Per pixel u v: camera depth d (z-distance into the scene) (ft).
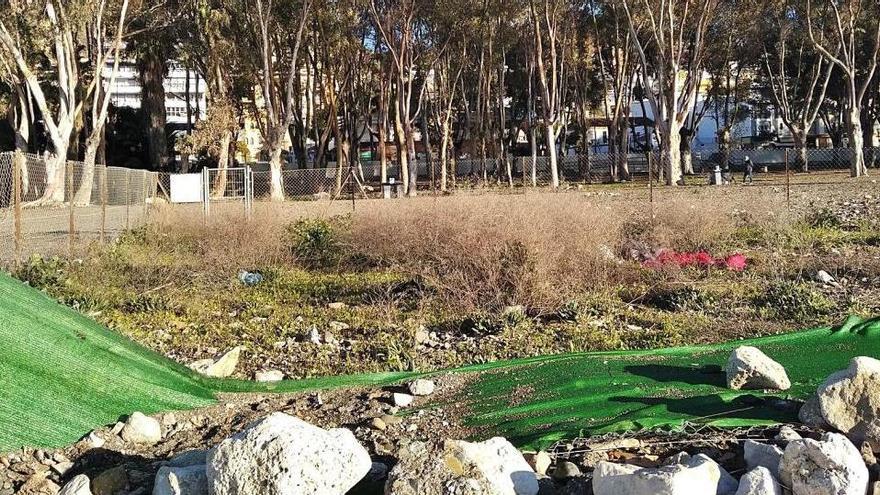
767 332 21.80
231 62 112.47
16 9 86.89
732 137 207.41
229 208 40.11
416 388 17.21
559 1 110.83
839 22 100.37
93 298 27.48
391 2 106.73
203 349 22.18
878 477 10.95
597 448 12.84
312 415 16.16
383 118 112.47
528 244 26.43
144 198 45.96
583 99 138.21
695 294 26.23
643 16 111.65
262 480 10.21
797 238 36.47
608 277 29.19
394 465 11.93
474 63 134.21
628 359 18.81
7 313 15.71
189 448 14.23
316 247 38.42
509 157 125.49
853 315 21.93
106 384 15.75
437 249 29.17
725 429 13.30
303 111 142.51
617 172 132.77
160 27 106.73
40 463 13.48
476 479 10.59
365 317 26.27
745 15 116.37
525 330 22.71
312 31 120.26
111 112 138.62
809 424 13.03
